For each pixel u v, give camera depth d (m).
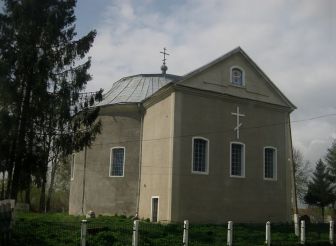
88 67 23.30
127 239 17.67
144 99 29.11
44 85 21.94
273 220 27.70
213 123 26.61
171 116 25.50
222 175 26.31
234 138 27.28
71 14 23.45
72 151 22.97
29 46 21.67
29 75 21.88
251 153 27.80
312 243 20.81
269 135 28.81
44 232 17.77
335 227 25.89
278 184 28.48
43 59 21.69
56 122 22.31
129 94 32.22
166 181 25.05
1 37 21.92
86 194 30.95
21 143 21.50
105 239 17.25
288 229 24.89
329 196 48.88
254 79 28.81
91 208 30.42
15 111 21.59
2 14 22.25
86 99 23.23
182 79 25.78
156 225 22.25
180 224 23.09
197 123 26.03
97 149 30.98
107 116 30.91
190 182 25.06
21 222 20.05
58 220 24.70
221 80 27.38
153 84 33.09
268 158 28.80
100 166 30.59
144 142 28.73
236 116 27.61
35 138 22.11
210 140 26.31
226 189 26.28
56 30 22.50
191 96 26.19
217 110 26.95
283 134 29.50
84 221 15.99
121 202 29.05
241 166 27.39
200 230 21.81
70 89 22.69
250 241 20.08
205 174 25.69
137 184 28.67
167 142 25.58
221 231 22.00
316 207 53.25
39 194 52.75
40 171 22.06
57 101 22.02
